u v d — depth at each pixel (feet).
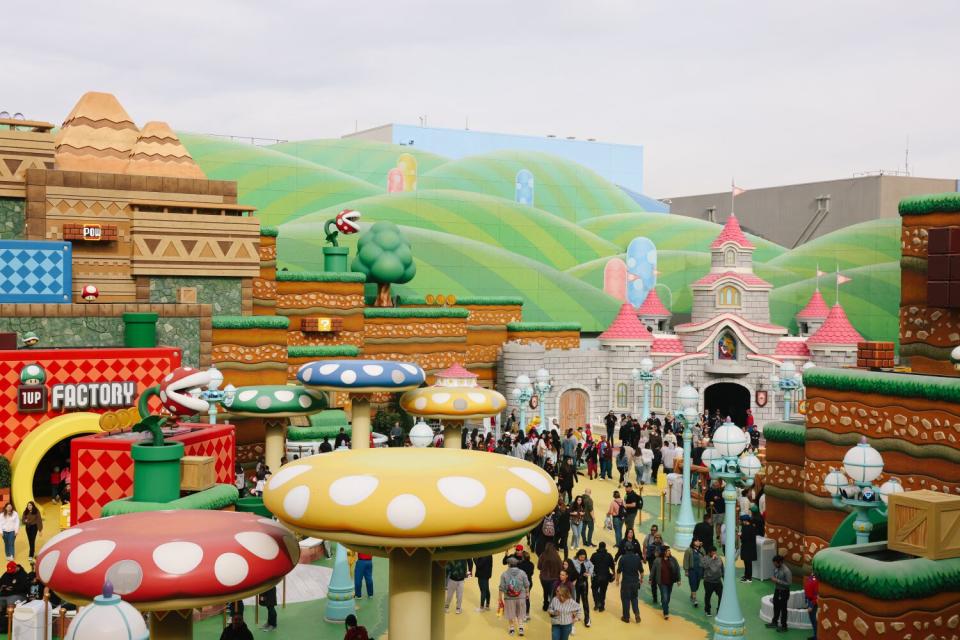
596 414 168.45
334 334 143.13
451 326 157.28
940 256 67.77
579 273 200.44
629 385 168.25
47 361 90.43
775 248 211.00
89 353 92.32
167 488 57.98
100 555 32.99
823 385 71.72
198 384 58.08
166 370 96.02
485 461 39.93
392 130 203.21
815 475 72.49
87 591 32.50
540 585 74.79
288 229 175.63
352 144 186.09
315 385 79.00
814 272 205.77
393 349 151.53
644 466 110.93
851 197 212.23
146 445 59.47
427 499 34.91
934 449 62.64
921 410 63.67
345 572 65.21
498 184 199.41
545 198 204.23
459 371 91.09
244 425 111.86
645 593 73.15
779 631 64.59
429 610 39.55
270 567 35.01
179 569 32.78
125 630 27.09
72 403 91.20
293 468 38.19
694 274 211.61
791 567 76.59
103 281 111.75
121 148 120.06
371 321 149.59
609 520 85.76
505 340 170.60
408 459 39.60
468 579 75.66
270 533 36.24
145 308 104.68
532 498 37.19
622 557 66.23
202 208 116.88
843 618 45.14
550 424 161.17
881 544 47.37
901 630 43.50
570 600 57.62
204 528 35.70
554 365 163.12
